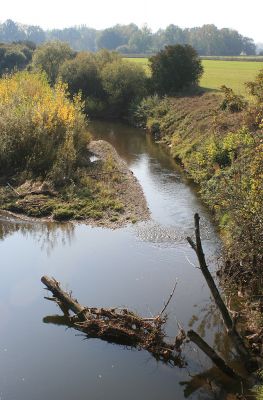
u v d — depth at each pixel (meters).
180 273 13.76
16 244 15.91
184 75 43.22
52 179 20.50
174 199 20.14
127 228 17.03
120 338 10.79
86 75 46.22
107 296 12.54
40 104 24.73
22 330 11.20
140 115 40.19
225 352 10.34
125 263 14.41
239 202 12.23
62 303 12.05
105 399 9.12
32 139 22.00
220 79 48.25
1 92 27.42
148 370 9.90
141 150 30.22
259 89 24.89
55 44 54.69
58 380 9.62
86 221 17.69
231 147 20.25
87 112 44.53
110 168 22.98
